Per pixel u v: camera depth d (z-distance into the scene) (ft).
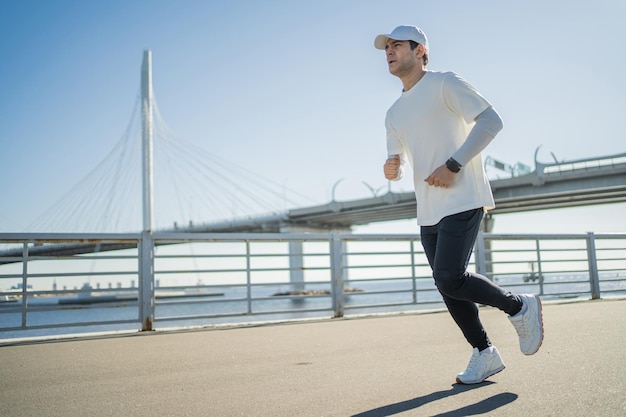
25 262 13.23
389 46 6.51
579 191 125.70
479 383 6.01
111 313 85.56
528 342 6.38
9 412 5.57
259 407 5.32
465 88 6.02
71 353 10.15
